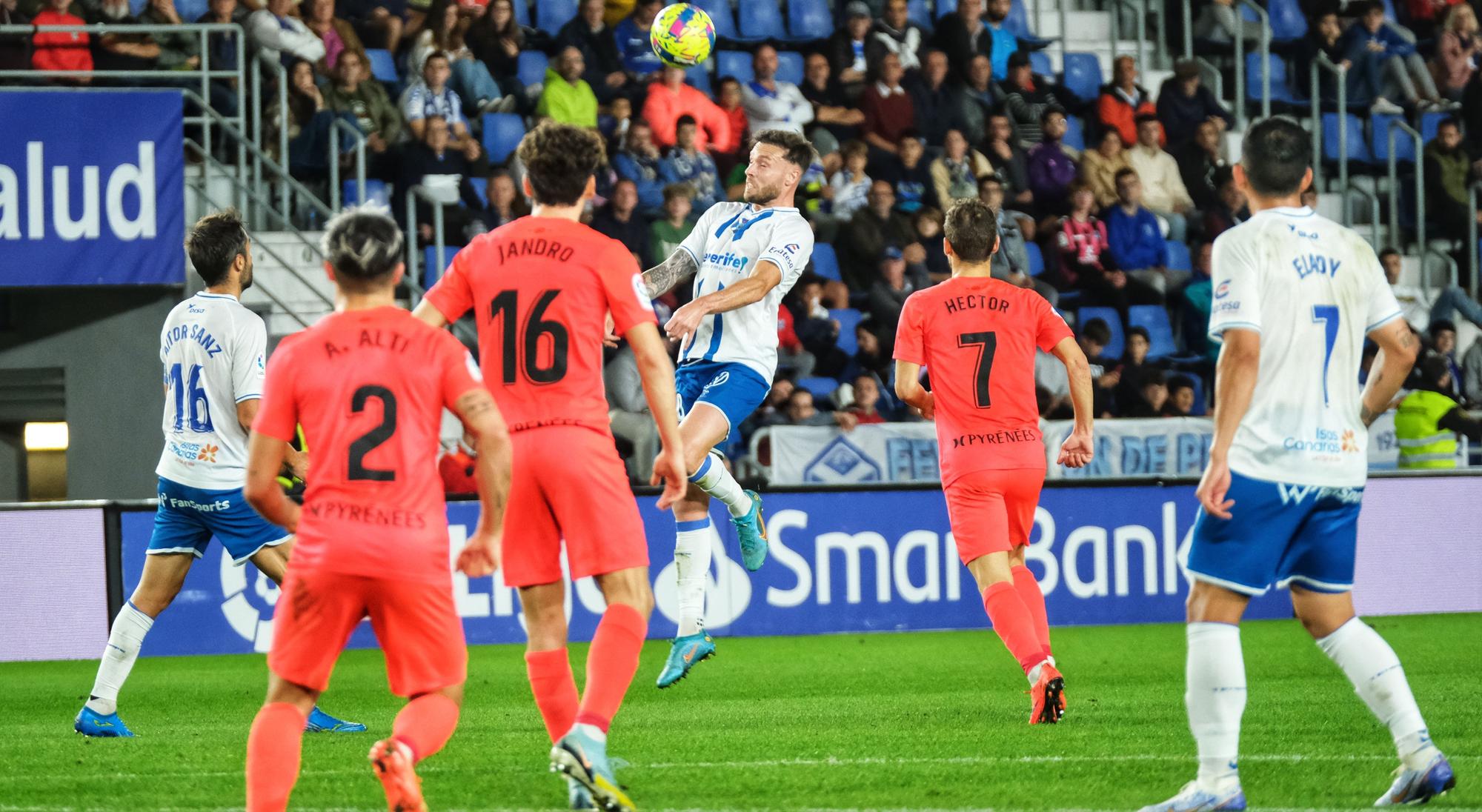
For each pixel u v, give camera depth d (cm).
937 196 5153
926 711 2377
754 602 3706
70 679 3078
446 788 1708
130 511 3444
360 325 1331
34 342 4056
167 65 4697
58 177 3825
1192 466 4303
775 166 2253
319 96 4759
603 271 1531
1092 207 5241
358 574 1282
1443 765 1522
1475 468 4072
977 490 2183
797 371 4606
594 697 1455
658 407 1540
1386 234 5872
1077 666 3002
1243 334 1445
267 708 1320
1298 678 2750
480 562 1338
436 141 4778
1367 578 3928
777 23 5794
